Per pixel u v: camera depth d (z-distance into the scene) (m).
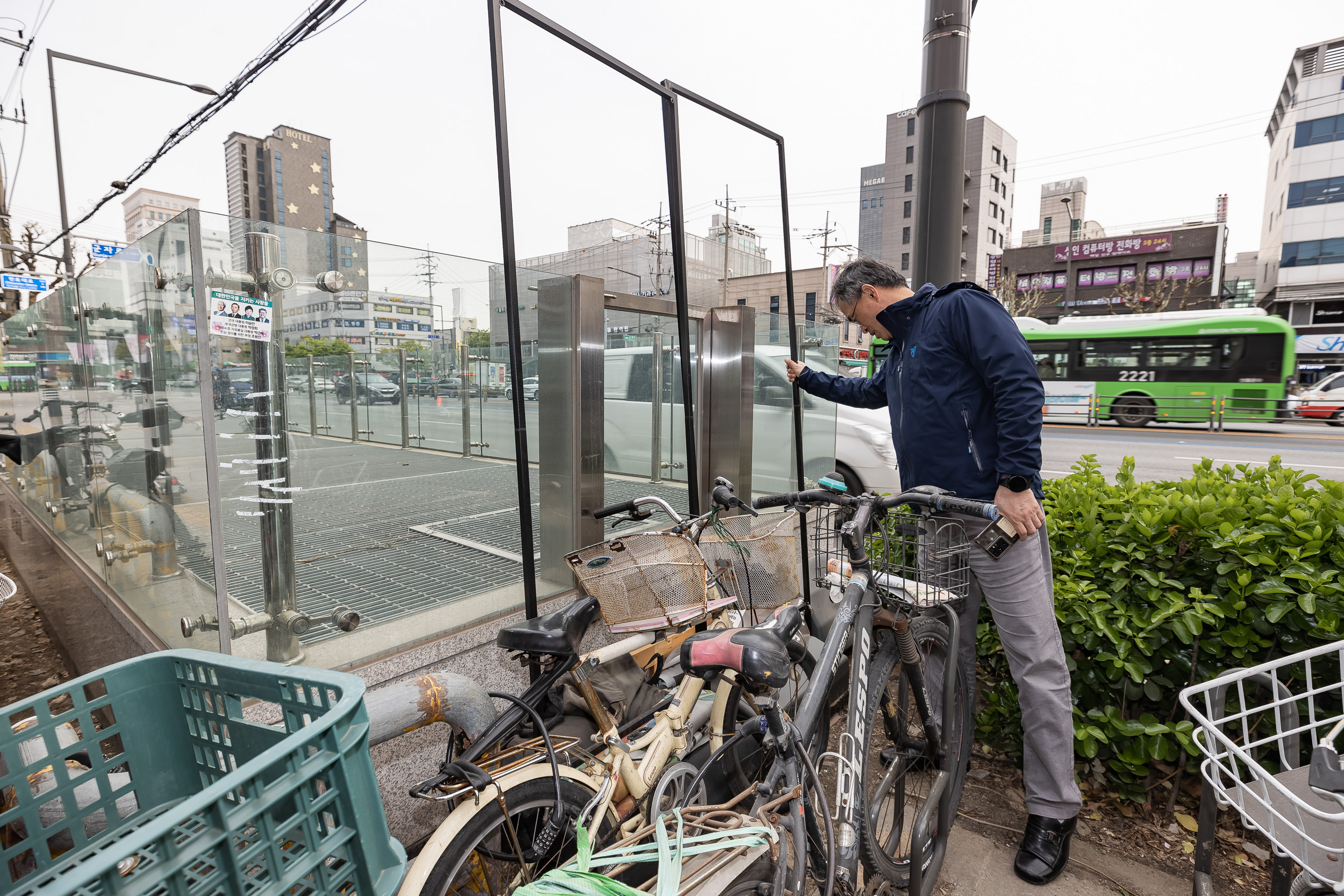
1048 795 2.28
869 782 2.09
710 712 2.18
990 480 2.18
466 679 1.86
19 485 5.83
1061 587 2.66
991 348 2.04
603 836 1.72
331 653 2.23
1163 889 2.25
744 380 4.13
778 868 1.40
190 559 2.11
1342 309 34.03
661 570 2.12
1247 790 1.50
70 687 1.08
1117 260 41.84
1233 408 15.70
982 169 52.84
